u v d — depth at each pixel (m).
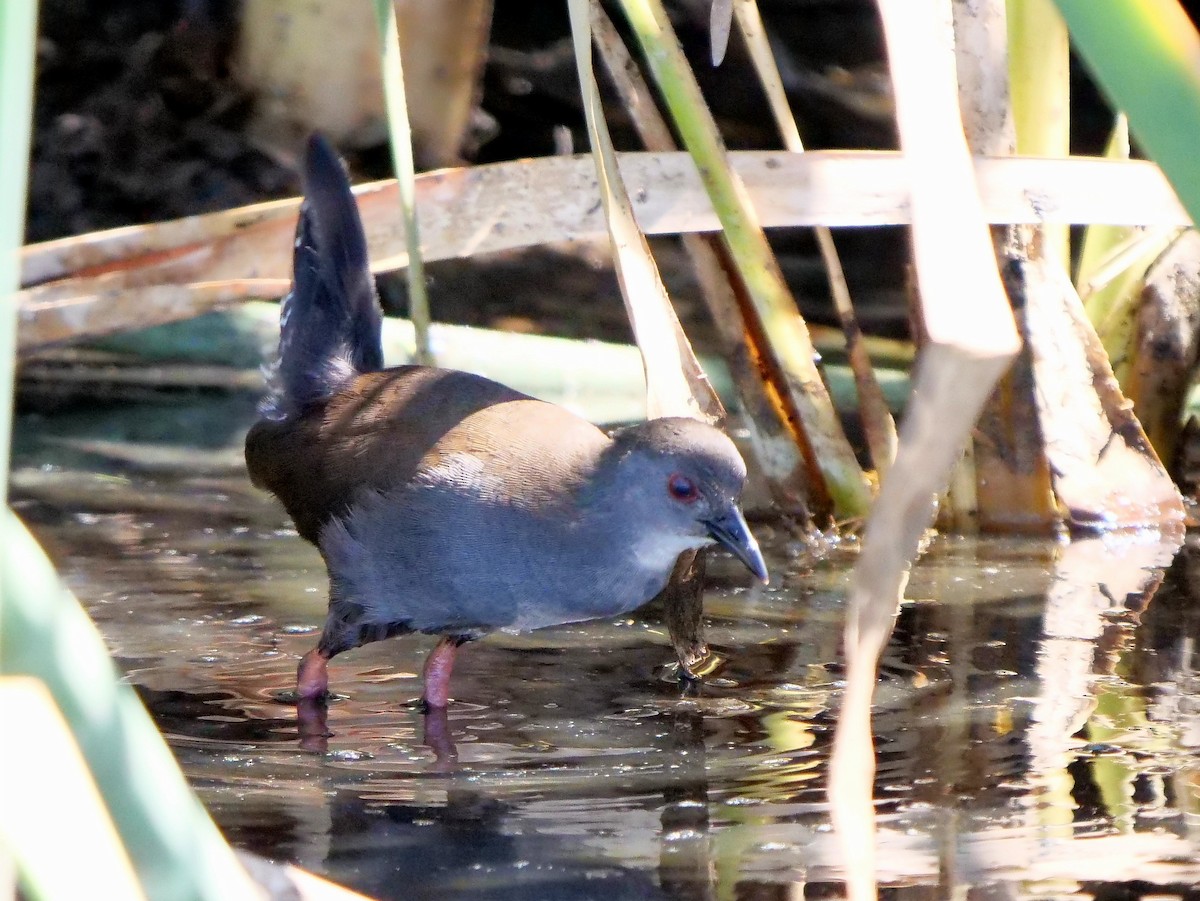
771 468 11.34
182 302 10.61
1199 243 12.31
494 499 8.45
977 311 3.08
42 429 13.51
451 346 14.88
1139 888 5.35
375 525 8.59
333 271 9.52
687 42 19.02
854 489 11.18
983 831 5.98
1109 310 12.61
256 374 14.91
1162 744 7.08
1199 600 9.67
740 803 6.46
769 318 10.62
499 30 19.25
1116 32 2.59
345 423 8.98
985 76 10.34
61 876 2.40
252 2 15.87
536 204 10.13
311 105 16.11
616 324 16.02
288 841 6.03
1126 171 9.69
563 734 7.54
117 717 2.60
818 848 5.91
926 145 3.23
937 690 7.97
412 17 15.41
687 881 5.55
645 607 10.16
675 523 8.36
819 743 7.32
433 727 7.68
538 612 8.68
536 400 9.00
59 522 11.11
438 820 6.27
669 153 10.00
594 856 5.85
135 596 9.63
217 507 11.66
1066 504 11.39
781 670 8.52
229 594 9.77
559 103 18.66
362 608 8.75
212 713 7.82
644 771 6.92
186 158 16.78
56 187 16.70
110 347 15.30
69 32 17.12
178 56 16.83
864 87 19.25
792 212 10.01
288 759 7.14
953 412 3.05
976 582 10.11
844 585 10.18
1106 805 6.28
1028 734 7.26
